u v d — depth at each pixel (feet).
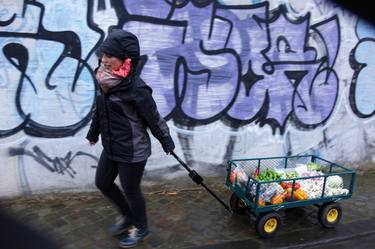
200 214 14.99
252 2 16.35
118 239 13.07
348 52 18.39
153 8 15.10
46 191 15.19
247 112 17.16
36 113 14.55
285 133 17.99
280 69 17.34
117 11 14.73
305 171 14.89
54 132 14.84
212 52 16.17
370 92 19.25
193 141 16.60
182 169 16.71
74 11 14.29
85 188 15.60
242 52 16.61
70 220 13.97
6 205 14.56
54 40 14.25
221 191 16.89
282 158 16.07
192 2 15.53
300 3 17.12
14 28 13.83
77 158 15.29
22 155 14.69
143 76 15.44
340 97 18.70
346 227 14.69
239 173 14.20
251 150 17.56
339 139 19.10
